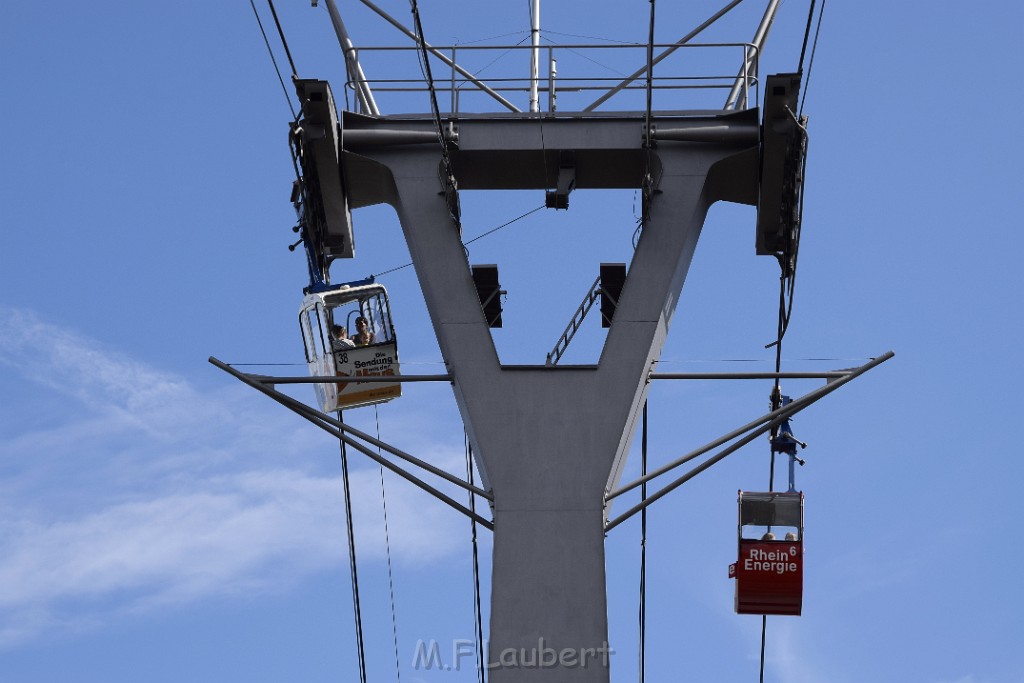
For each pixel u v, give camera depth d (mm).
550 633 38688
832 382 40656
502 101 46688
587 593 39031
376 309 43406
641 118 44688
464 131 44688
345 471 43500
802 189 43719
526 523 39656
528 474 40156
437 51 46719
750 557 41531
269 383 40750
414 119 44969
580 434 40594
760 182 44406
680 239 43062
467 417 41156
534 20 46500
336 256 46375
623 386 41094
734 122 44500
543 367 41281
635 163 44719
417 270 43438
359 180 44906
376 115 45156
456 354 41656
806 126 43312
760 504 41875
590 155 44625
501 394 41031
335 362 42812
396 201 44688
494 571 39219
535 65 46344
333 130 43812
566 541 39469
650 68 38688
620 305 42062
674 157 44188
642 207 43281
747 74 46219
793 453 44094
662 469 40062
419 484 40188
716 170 44344
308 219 44469
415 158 44469
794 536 41656
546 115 44750
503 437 40562
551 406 40875
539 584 39094
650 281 42438
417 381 41719
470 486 40219
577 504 39875
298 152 43906
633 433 41750
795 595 41469
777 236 44781
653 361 41906
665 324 42406
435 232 43375
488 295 45156
